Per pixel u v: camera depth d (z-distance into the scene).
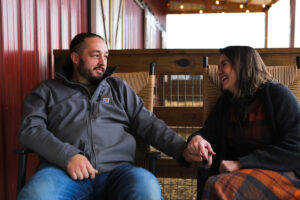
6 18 1.80
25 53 2.04
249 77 1.36
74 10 3.02
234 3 10.95
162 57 2.17
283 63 2.03
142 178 1.21
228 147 1.47
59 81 1.55
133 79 1.81
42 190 1.10
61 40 2.67
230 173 1.15
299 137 1.17
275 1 10.03
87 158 1.35
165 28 11.87
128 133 1.53
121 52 2.23
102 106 1.48
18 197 1.09
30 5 2.10
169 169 2.09
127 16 5.49
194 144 1.29
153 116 1.57
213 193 1.09
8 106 1.83
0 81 1.74
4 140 1.78
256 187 1.09
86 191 1.27
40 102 1.47
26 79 2.05
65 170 1.23
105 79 1.54
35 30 2.18
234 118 1.42
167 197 2.06
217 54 2.10
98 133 1.40
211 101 1.70
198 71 2.13
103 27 3.93
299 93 1.64
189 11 12.29
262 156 1.19
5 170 1.79
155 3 8.97
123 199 1.19
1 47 1.75
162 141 1.43
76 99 1.46
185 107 2.09
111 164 1.38
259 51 2.04
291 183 1.11
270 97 1.30
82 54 1.54
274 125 1.27
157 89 2.21
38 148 1.28
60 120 1.44
